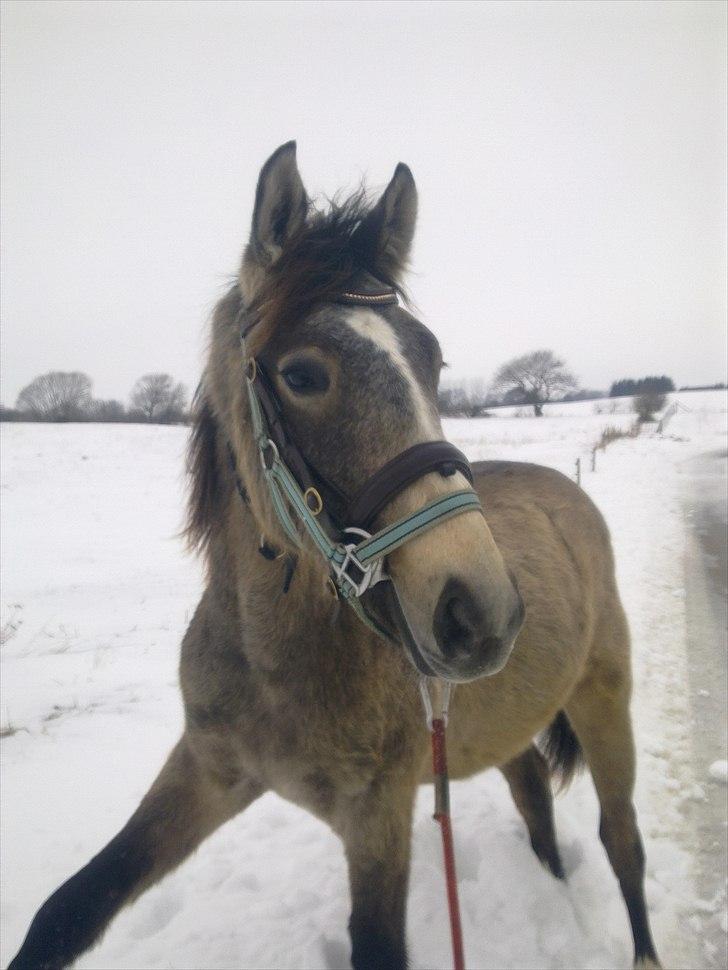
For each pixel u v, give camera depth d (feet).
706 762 13.25
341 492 6.21
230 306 7.71
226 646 7.59
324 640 7.06
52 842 11.33
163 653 19.83
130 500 55.16
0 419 193.26
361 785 7.18
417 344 6.59
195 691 7.84
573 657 9.90
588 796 13.35
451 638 5.57
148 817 7.95
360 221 7.01
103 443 99.30
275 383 6.55
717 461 63.10
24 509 50.39
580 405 217.56
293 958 9.03
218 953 9.21
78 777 13.16
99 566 32.73
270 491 6.80
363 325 6.29
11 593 27.37
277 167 6.66
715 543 31.35
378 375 6.09
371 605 6.53
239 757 7.71
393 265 7.29
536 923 9.78
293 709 7.13
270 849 11.53
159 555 35.42
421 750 7.54
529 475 12.02
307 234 6.70
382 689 7.13
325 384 6.20
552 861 10.89
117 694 16.84
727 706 15.35
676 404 141.69
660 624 20.68
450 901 6.12
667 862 10.75
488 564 5.67
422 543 5.76
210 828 8.33
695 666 17.52
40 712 15.75
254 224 6.82
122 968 9.02
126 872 7.59
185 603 25.76
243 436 7.13
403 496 5.90
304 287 6.40
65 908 7.16
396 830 7.29
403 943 7.18
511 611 5.65
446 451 6.03
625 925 9.98
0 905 9.96
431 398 6.43
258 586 7.16
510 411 196.75
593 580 11.14
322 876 10.78
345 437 6.15
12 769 13.35
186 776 8.19
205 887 10.60
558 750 11.35
